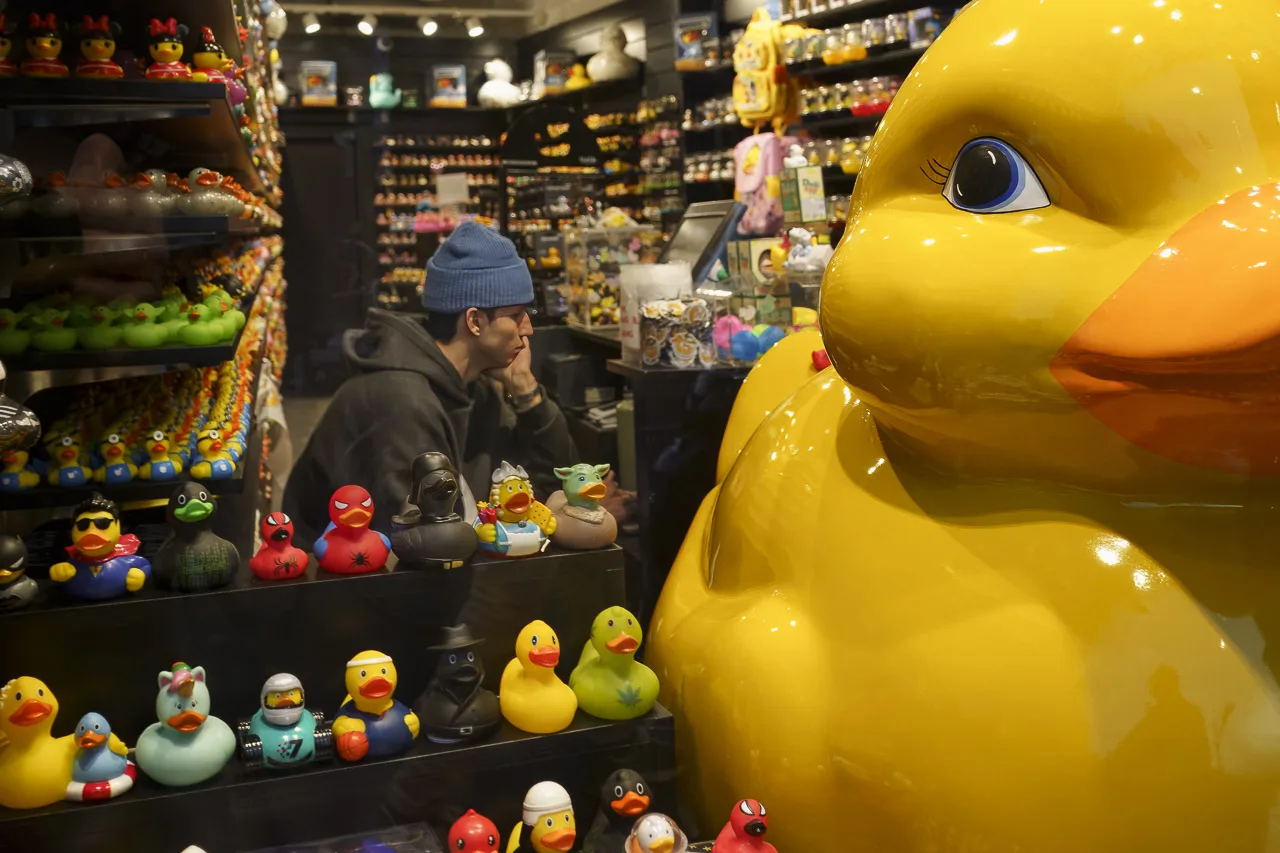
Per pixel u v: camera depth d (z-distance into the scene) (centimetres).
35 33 233
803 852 172
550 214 418
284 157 614
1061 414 145
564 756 183
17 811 157
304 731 169
